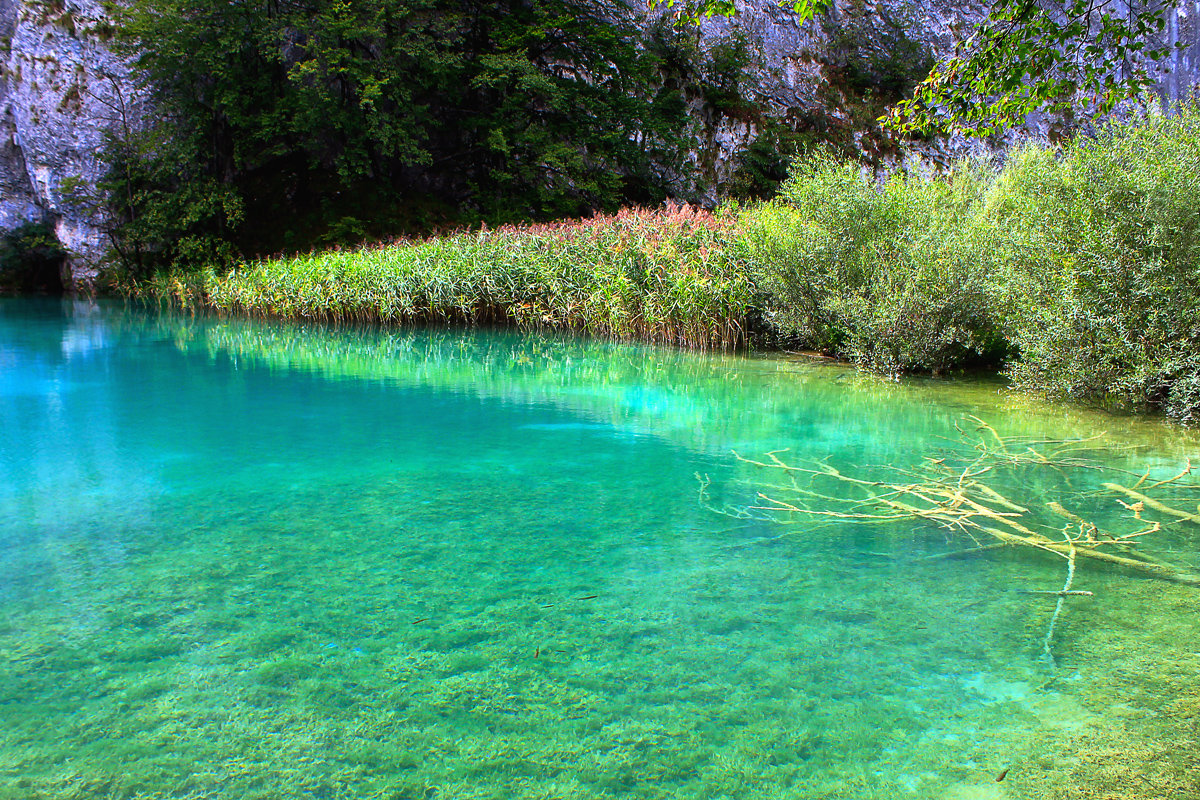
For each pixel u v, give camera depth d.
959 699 2.02
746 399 6.57
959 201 9.77
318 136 23.72
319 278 14.16
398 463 4.44
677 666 2.18
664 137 28.05
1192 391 5.38
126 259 21.98
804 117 33.94
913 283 7.64
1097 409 6.02
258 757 1.78
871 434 5.25
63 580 2.77
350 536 3.23
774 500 3.77
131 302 19.44
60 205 22.50
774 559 3.01
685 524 3.41
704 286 10.17
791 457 4.63
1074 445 4.88
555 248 13.04
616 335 11.66
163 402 6.36
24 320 14.30
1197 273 5.22
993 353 8.28
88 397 6.58
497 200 25.28
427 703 2.00
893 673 2.15
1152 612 2.53
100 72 22.53
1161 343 5.62
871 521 3.46
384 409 6.10
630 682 2.10
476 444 4.92
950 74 6.79
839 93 34.69
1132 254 5.57
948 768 1.73
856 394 6.84
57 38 22.28
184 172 22.16
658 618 2.49
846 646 2.30
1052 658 2.23
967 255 7.54
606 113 26.36
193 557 2.99
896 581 2.79
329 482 4.04
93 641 2.33
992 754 1.79
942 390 6.98
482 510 3.59
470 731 1.88
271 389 7.02
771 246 9.48
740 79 32.12
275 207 23.88
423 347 10.62
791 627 2.43
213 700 2.02
